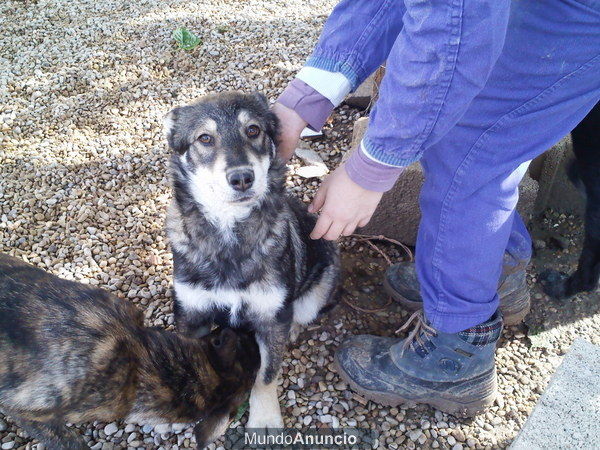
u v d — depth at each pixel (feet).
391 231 4.09
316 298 3.53
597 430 2.60
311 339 3.54
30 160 4.61
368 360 3.17
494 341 2.94
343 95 2.94
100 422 3.07
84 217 4.15
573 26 2.09
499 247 2.59
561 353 3.44
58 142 4.80
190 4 6.90
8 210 4.20
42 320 2.54
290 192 4.28
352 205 2.42
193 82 5.49
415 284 3.62
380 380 3.10
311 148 4.77
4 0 6.86
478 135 2.34
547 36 2.13
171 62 5.74
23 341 2.49
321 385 3.27
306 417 3.13
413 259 4.01
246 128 2.93
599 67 2.22
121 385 2.58
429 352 2.98
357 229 4.12
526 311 3.50
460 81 1.89
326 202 2.49
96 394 2.54
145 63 5.73
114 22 6.44
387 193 3.84
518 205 3.79
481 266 2.60
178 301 3.15
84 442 2.88
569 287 3.66
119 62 5.74
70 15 6.61
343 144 4.81
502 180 2.45
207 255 2.95
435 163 2.48
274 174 3.03
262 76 5.54
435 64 1.85
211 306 3.14
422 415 3.14
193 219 2.94
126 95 5.31
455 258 2.61
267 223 2.96
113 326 2.68
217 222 2.89
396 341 3.27
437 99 1.93
